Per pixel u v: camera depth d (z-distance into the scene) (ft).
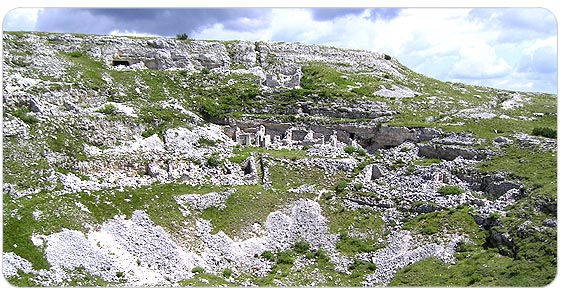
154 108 381.40
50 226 246.68
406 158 349.00
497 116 400.88
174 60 483.10
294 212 297.33
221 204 292.81
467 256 246.47
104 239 253.24
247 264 264.72
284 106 416.46
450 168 326.24
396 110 410.31
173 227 271.90
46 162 294.25
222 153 350.23
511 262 231.30
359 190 312.91
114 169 313.53
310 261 268.00
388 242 274.57
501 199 282.97
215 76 457.27
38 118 320.91
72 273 231.09
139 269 245.04
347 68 522.47
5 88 331.98
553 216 248.11
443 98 456.04
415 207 290.76
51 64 389.80
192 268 254.47
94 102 373.61
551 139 340.39
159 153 334.85
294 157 342.03
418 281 236.02
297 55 537.24
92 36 476.95
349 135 391.86
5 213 247.09
